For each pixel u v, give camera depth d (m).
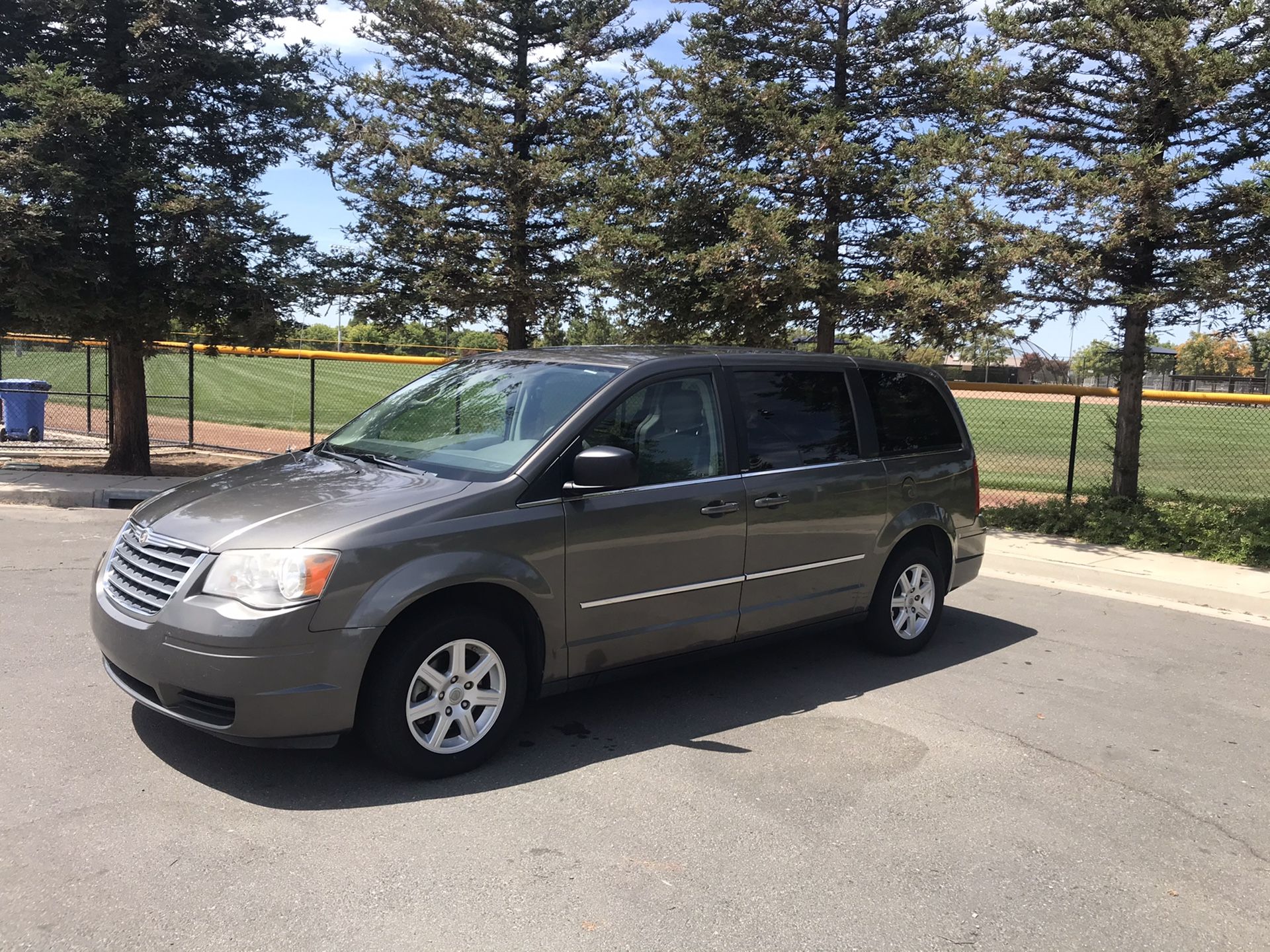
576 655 4.32
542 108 12.70
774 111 10.05
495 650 4.03
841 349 12.28
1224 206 8.84
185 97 10.98
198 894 3.06
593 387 4.54
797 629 5.29
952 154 8.85
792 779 4.11
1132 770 4.36
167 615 3.61
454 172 12.97
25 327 10.99
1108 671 5.82
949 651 6.16
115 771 3.88
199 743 4.17
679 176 10.60
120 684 3.95
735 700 5.08
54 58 10.95
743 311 10.55
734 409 4.96
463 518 3.92
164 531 3.88
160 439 15.95
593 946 2.88
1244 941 3.06
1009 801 3.98
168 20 10.67
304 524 3.72
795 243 10.55
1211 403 10.23
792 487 5.06
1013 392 10.90
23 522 8.88
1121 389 10.30
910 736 4.65
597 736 4.51
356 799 3.75
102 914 2.93
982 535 6.43
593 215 11.33
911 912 3.14
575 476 4.07
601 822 3.66
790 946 2.92
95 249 10.65
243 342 11.73
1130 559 8.74
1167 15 8.62
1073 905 3.23
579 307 13.83
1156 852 3.61
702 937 2.95
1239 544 8.73
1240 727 4.95
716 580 4.77
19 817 3.48
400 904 3.05
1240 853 3.64
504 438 4.44
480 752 4.04
